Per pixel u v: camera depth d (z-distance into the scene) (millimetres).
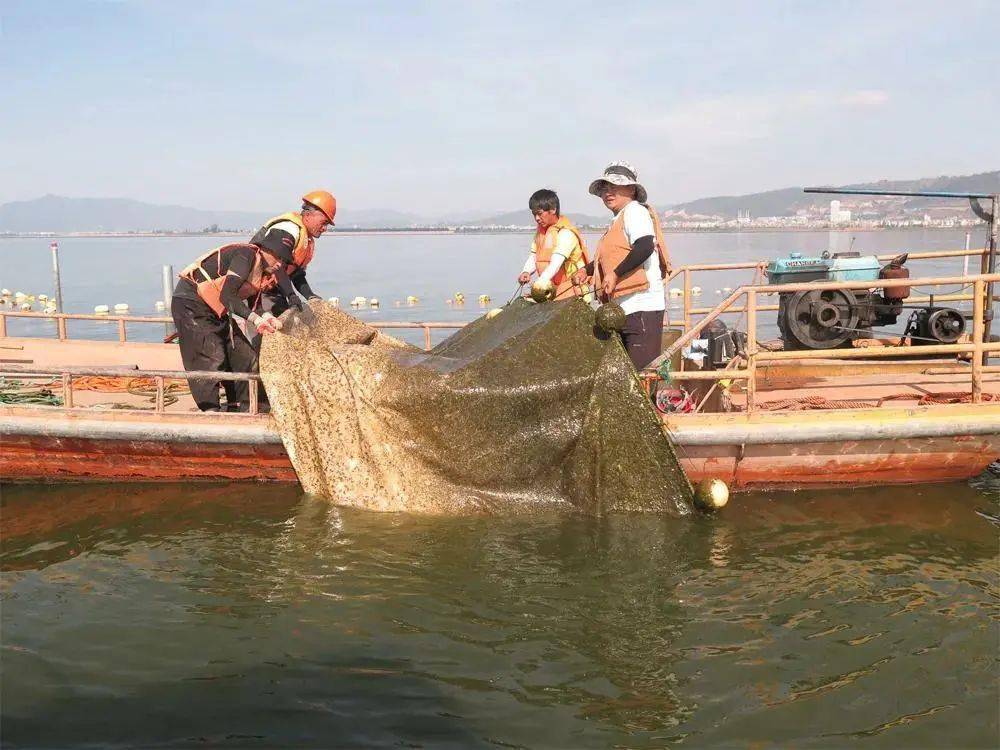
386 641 4027
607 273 6059
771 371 7859
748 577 4762
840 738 3262
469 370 5723
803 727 3336
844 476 6180
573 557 5020
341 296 29359
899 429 5953
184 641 4016
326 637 4062
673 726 3350
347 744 3211
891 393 6938
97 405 7406
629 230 5918
